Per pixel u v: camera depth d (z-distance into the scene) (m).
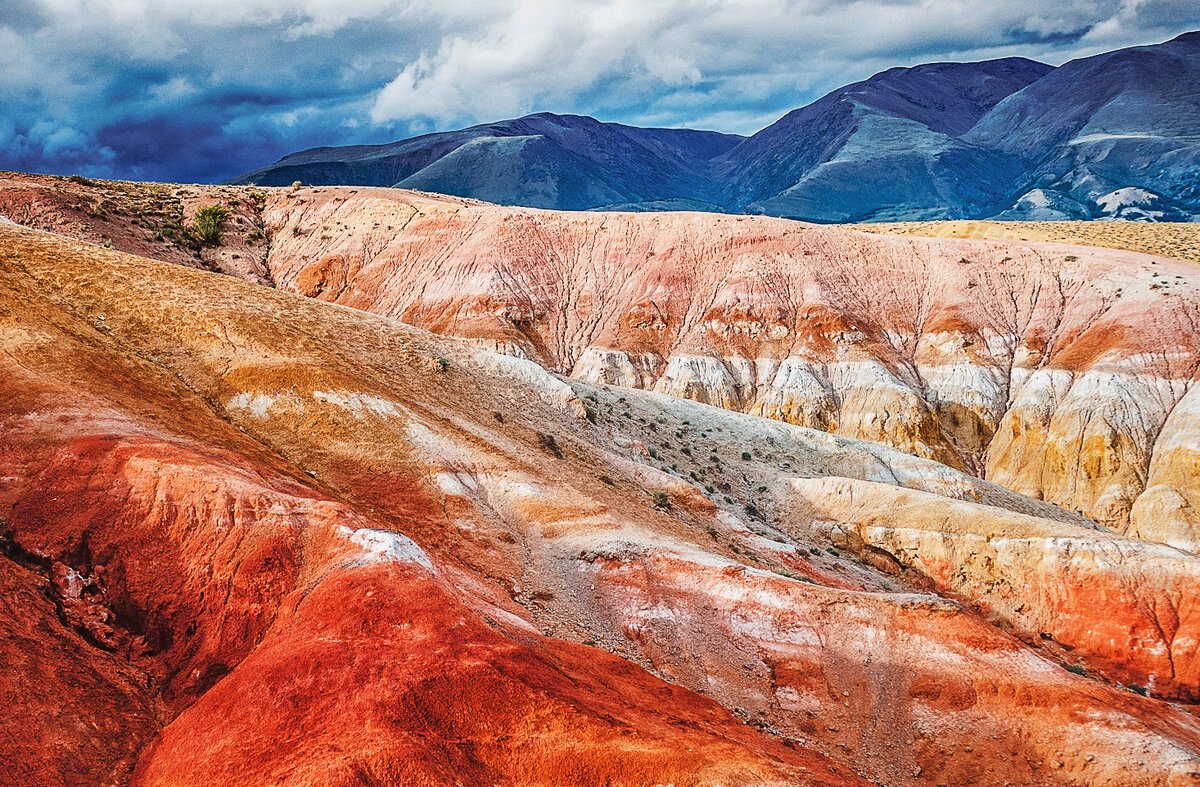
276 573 22.33
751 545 46.22
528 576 32.66
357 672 18.55
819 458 66.31
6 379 28.08
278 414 36.69
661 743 18.19
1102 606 44.97
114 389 31.00
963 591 49.00
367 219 128.75
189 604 21.77
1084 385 86.12
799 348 103.31
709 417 69.31
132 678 19.84
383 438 37.22
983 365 96.75
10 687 17.17
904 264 113.25
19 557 21.48
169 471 24.05
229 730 17.56
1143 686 42.41
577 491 40.78
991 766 28.09
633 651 30.47
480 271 115.94
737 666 31.05
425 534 32.28
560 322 113.62
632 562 34.44
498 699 18.34
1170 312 89.56
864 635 32.19
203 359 38.97
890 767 28.30
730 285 112.25
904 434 90.75
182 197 127.19
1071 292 102.00
